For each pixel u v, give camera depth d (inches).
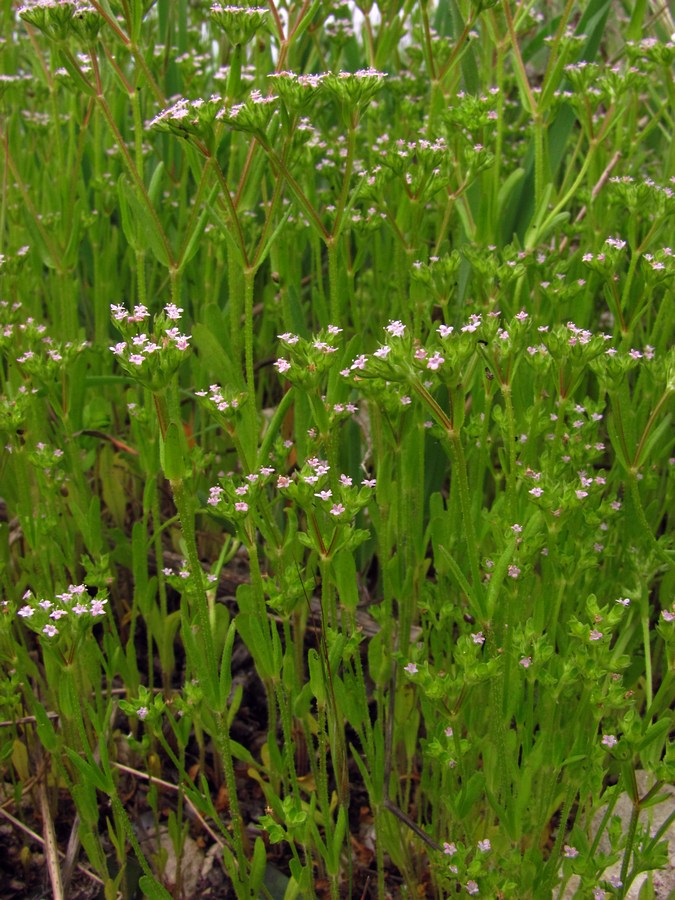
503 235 14.1
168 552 13.8
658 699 8.4
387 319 13.7
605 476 11.3
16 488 13.3
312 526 8.7
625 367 9.3
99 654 11.0
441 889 10.2
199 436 14.5
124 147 9.8
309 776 11.8
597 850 10.7
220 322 11.2
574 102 12.3
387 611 10.2
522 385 11.1
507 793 8.9
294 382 8.9
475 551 8.4
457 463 8.3
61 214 13.5
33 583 11.8
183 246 9.9
